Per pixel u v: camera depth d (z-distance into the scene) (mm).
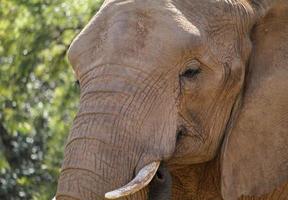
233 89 9141
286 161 9266
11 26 15281
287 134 9234
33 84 16109
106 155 8609
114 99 8680
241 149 9227
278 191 9508
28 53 15273
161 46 8773
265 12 9281
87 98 8703
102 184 8578
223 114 9148
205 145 9133
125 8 8820
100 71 8727
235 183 9234
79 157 8602
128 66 8719
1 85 15438
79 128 8656
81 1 14594
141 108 8719
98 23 8828
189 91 8930
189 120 8992
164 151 8766
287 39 9266
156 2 8852
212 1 9070
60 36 15156
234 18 9133
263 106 9211
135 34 8766
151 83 8750
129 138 8672
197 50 8883
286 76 9211
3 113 16125
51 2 15148
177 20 8836
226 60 9062
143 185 8594
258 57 9250
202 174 9438
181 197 9609
